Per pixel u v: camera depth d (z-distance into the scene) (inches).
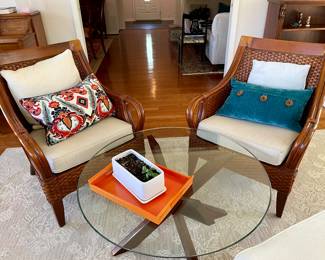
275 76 66.7
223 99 73.4
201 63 173.0
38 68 63.5
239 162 58.6
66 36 121.0
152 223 46.4
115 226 46.9
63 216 59.4
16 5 111.9
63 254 53.8
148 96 128.0
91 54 196.1
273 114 62.2
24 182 74.2
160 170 46.8
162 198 46.7
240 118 66.3
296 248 32.6
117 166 48.2
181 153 66.2
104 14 257.8
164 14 339.6
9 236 58.1
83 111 61.3
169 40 237.3
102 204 50.8
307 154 81.8
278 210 59.9
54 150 55.9
